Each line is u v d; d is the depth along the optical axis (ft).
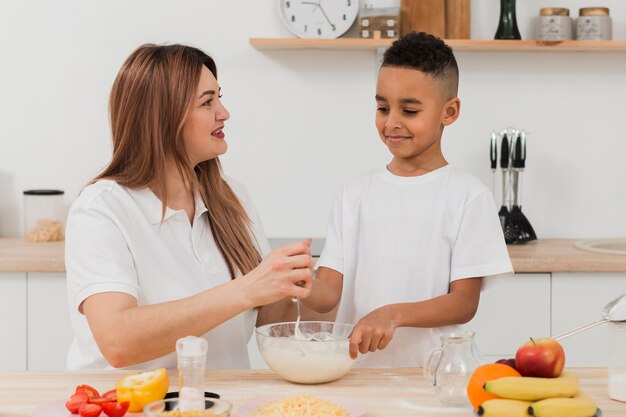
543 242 10.23
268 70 10.59
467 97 10.61
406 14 10.20
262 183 10.71
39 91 10.64
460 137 10.65
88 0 10.54
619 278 8.87
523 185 10.73
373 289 6.26
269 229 10.74
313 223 10.73
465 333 4.57
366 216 6.33
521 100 10.62
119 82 5.93
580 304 8.91
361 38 10.14
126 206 5.70
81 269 5.34
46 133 10.68
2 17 10.55
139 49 5.96
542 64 10.59
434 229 6.15
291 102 10.62
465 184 6.20
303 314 6.79
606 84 10.64
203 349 3.95
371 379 5.04
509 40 9.96
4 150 10.69
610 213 10.73
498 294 8.91
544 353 4.07
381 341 5.22
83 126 10.68
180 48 5.94
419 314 5.53
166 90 5.81
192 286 5.84
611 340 4.58
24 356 9.01
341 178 10.69
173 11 10.55
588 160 10.70
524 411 3.87
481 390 4.09
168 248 5.87
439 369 4.50
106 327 5.07
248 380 5.03
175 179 6.04
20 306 8.97
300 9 10.30
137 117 5.85
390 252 6.23
